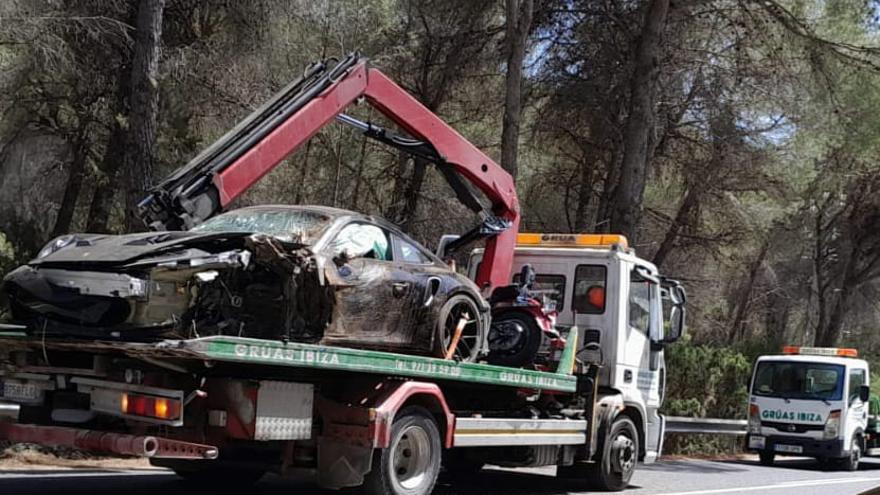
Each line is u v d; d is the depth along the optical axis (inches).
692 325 1127.0
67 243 322.7
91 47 601.6
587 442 449.1
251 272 312.0
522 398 423.5
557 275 484.1
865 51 794.2
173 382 295.4
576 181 960.9
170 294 294.7
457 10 824.9
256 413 301.1
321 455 329.4
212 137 652.7
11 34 537.6
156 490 382.0
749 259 1200.8
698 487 542.3
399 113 429.7
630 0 853.8
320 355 304.0
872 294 1555.1
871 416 908.6
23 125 621.9
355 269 341.4
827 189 1142.3
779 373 837.8
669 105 888.9
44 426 311.6
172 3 639.1
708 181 909.8
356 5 768.3
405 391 336.5
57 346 296.5
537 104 900.0
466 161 460.1
